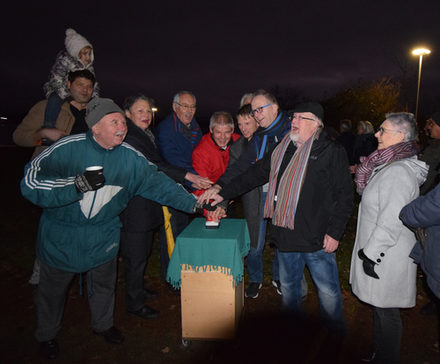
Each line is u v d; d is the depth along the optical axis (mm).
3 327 3281
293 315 2869
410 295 2367
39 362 2820
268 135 3180
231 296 2693
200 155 3617
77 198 2227
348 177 2492
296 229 2521
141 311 3361
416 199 2023
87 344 3037
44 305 2715
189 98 3562
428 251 2049
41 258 2547
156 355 2898
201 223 3021
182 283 2721
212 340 2814
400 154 2316
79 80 3168
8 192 9422
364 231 2406
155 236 5871
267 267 4590
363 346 2941
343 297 3775
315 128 2502
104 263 2750
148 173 2711
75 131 3303
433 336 3137
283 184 2527
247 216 3531
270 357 2791
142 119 3141
